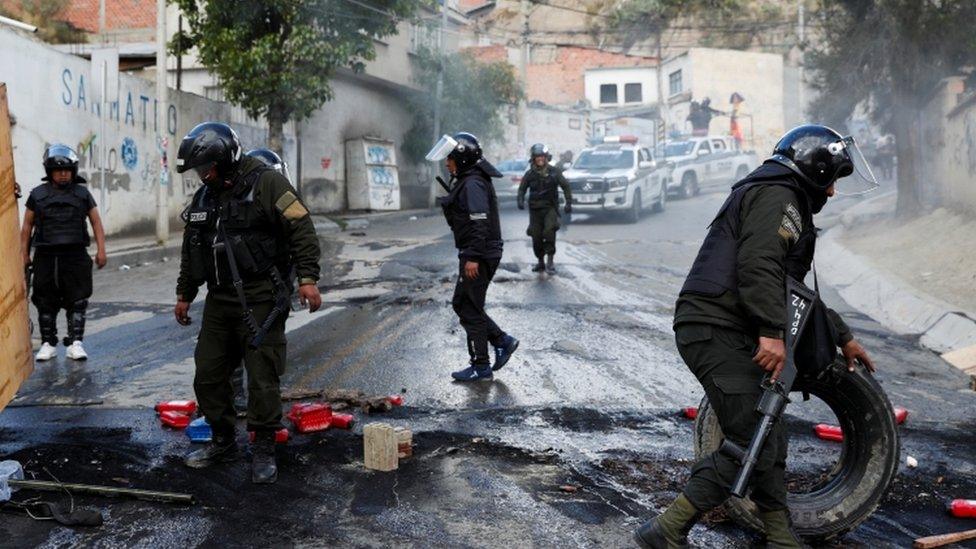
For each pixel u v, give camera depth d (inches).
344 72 1098.7
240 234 193.8
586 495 187.8
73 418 245.3
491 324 296.0
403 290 486.9
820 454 219.1
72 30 1061.8
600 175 896.3
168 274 568.4
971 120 601.3
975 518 180.5
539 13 2642.7
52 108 647.8
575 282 516.4
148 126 799.1
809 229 150.7
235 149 193.9
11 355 173.8
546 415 249.6
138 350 341.1
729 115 1907.0
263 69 850.8
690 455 215.8
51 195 318.0
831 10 729.6
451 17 1384.1
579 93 2352.4
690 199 1184.2
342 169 1135.6
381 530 168.7
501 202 1224.2
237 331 199.0
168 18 1032.8
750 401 145.6
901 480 202.2
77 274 322.3
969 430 244.8
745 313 147.9
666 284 516.7
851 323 422.3
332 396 261.0
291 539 164.2
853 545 166.6
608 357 326.6
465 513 177.3
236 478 197.3
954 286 444.8
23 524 169.8
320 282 520.4
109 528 169.0
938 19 665.0
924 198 737.6
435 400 265.7
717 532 168.4
